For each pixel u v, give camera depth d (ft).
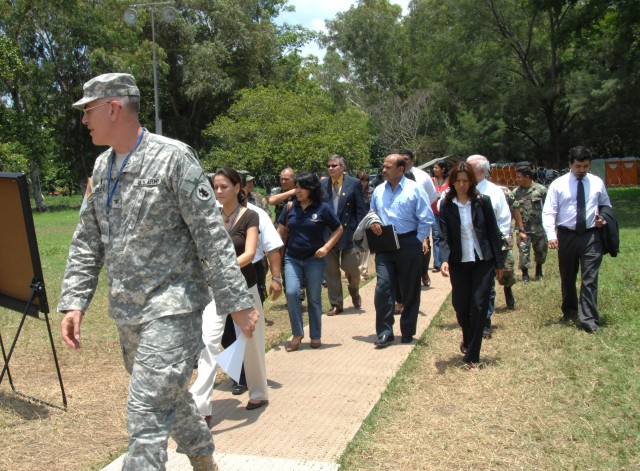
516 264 39.37
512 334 22.45
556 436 13.66
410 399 16.51
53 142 123.24
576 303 23.38
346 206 27.86
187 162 9.54
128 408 9.06
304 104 77.92
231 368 13.82
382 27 185.47
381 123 160.15
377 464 12.76
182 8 130.82
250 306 9.53
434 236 36.19
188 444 10.74
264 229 17.57
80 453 13.73
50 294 33.12
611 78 98.07
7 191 16.12
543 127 132.98
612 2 76.38
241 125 75.66
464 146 136.26
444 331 23.85
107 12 122.01
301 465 12.65
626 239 46.19
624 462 12.36
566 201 22.26
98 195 9.85
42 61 118.21
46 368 20.20
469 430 14.11
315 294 22.04
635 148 141.90
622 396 15.66
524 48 122.31
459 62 125.39
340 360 20.42
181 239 9.68
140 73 121.19
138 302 9.44
